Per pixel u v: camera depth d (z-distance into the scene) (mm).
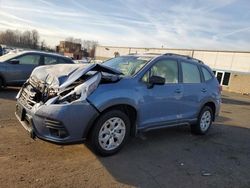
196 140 6316
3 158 4172
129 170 4258
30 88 4699
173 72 5805
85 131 4297
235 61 32281
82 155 4594
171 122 5734
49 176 3779
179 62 6023
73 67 4711
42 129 4164
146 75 5168
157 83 5070
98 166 4262
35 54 10734
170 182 4023
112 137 4664
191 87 6164
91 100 4254
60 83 4293
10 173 3742
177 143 5887
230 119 9766
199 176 4328
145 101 5039
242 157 5461
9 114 6699
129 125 4879
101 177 3928
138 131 5105
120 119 4703
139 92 4922
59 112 4031
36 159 4266
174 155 5129
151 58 5492
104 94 4391
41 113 4113
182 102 5918
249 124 9211
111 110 4555
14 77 10219
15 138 5047
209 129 7527
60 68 4848
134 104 4809
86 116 4230
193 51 37375
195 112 6379
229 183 4195
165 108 5523
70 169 4062
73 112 4109
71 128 4137
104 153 4586
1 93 9672
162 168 4473
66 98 4148
